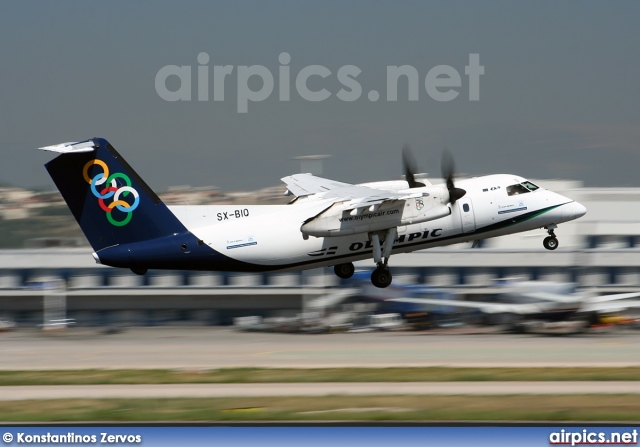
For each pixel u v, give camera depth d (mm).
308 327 110000
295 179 99125
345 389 65188
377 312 116312
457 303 108438
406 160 93125
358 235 89812
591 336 98188
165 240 87500
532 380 68062
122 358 84188
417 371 72938
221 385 67438
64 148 83688
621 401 59875
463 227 91562
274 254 89062
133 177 86625
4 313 131875
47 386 67938
